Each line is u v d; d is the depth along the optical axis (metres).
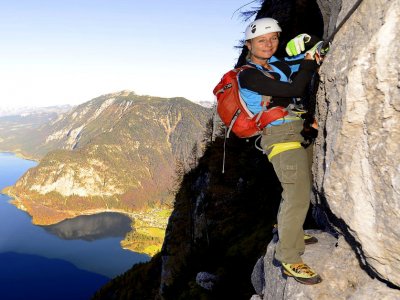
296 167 3.75
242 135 3.92
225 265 23.16
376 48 2.94
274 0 16.50
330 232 4.95
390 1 2.89
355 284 3.78
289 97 3.68
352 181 3.30
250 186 29.50
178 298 26.61
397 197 2.85
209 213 34.31
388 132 2.90
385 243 3.04
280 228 4.07
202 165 43.03
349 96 3.19
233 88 3.76
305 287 4.00
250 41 3.79
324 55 3.79
